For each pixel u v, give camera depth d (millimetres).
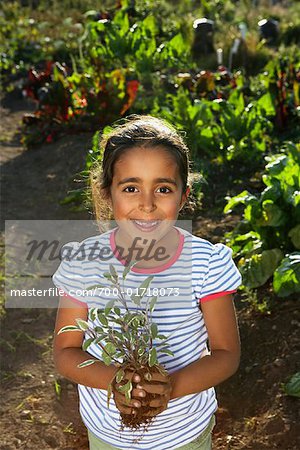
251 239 4977
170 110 8336
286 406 3531
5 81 11656
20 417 3781
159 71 10234
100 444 2299
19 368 4223
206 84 8711
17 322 4730
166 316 2188
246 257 4789
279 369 3816
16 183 7305
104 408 2246
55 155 7816
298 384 3562
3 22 14234
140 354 2068
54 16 15133
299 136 7469
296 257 4223
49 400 3918
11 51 12492
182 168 2184
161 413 2188
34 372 4184
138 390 2051
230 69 10812
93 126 8258
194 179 2463
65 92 8359
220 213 6000
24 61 12438
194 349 2217
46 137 8375
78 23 14383
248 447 3363
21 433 3660
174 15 13992
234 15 15570
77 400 3908
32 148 8336
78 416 3777
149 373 2053
